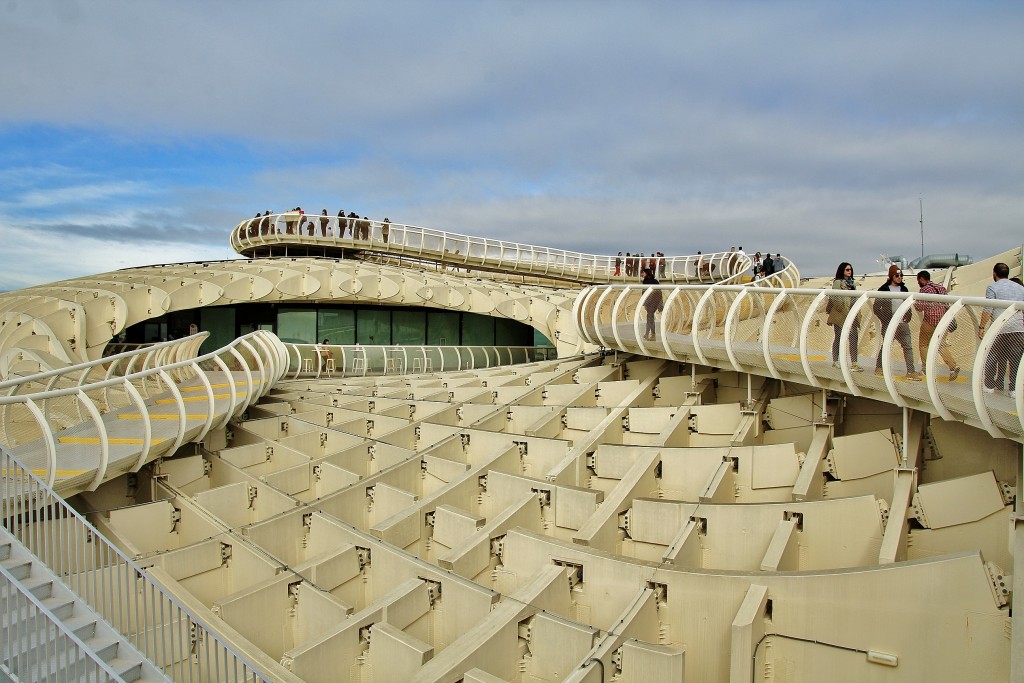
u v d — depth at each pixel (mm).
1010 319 8609
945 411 9875
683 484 13961
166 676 7555
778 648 9812
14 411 13367
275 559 11742
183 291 28719
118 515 12352
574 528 13328
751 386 16750
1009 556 10477
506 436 17031
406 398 22484
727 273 37438
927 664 9164
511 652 9820
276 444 17312
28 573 8281
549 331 31656
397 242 40906
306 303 34438
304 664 9125
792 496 12266
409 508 13828
